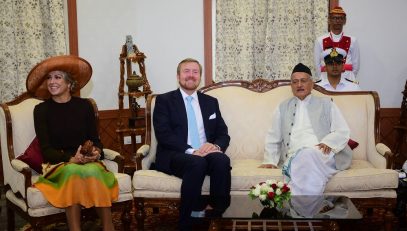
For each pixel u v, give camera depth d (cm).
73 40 461
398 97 488
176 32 499
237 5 480
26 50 431
